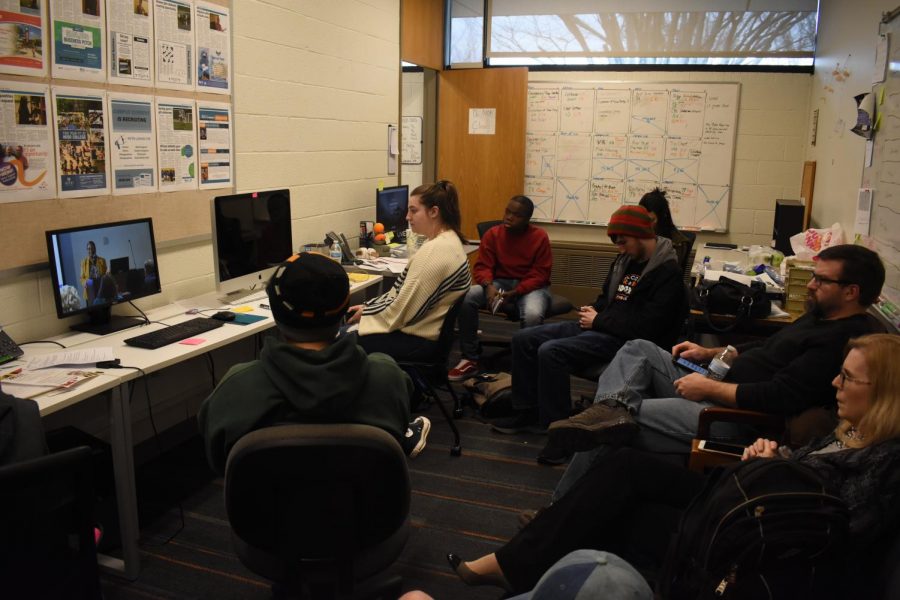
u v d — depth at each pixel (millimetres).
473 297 4176
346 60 4340
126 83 2727
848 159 3855
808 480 1438
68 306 2404
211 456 1485
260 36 3516
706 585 1441
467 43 5902
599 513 1822
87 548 1488
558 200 5887
